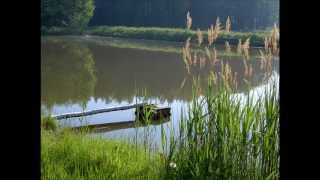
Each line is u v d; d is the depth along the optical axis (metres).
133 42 56.78
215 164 3.97
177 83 24.83
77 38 59.75
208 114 4.09
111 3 72.25
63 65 32.78
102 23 72.19
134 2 71.56
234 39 31.83
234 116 4.01
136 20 71.44
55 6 61.25
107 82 24.97
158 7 70.56
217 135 4.01
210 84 4.12
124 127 11.69
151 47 49.94
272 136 3.88
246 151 3.96
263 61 3.98
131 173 4.74
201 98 4.18
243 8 63.91
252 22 62.91
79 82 24.47
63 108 15.31
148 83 24.94
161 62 36.94
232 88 4.14
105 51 44.41
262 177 3.85
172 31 59.75
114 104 17.08
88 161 5.07
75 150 5.27
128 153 5.37
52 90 20.77
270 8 61.25
